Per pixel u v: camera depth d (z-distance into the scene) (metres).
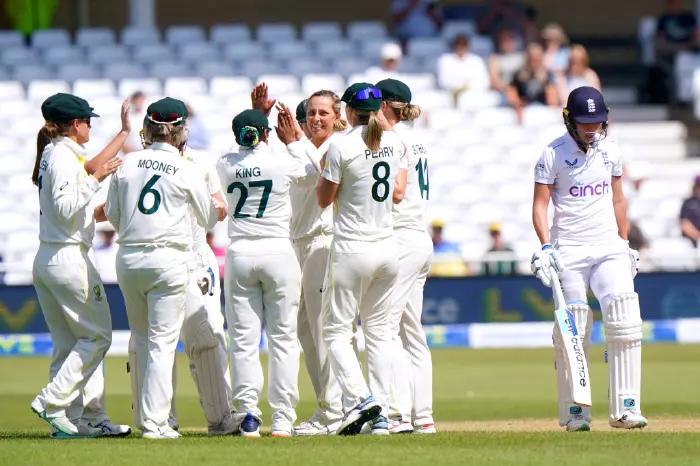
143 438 29.61
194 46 83.12
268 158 30.62
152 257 29.67
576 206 31.56
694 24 85.31
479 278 62.22
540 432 30.86
